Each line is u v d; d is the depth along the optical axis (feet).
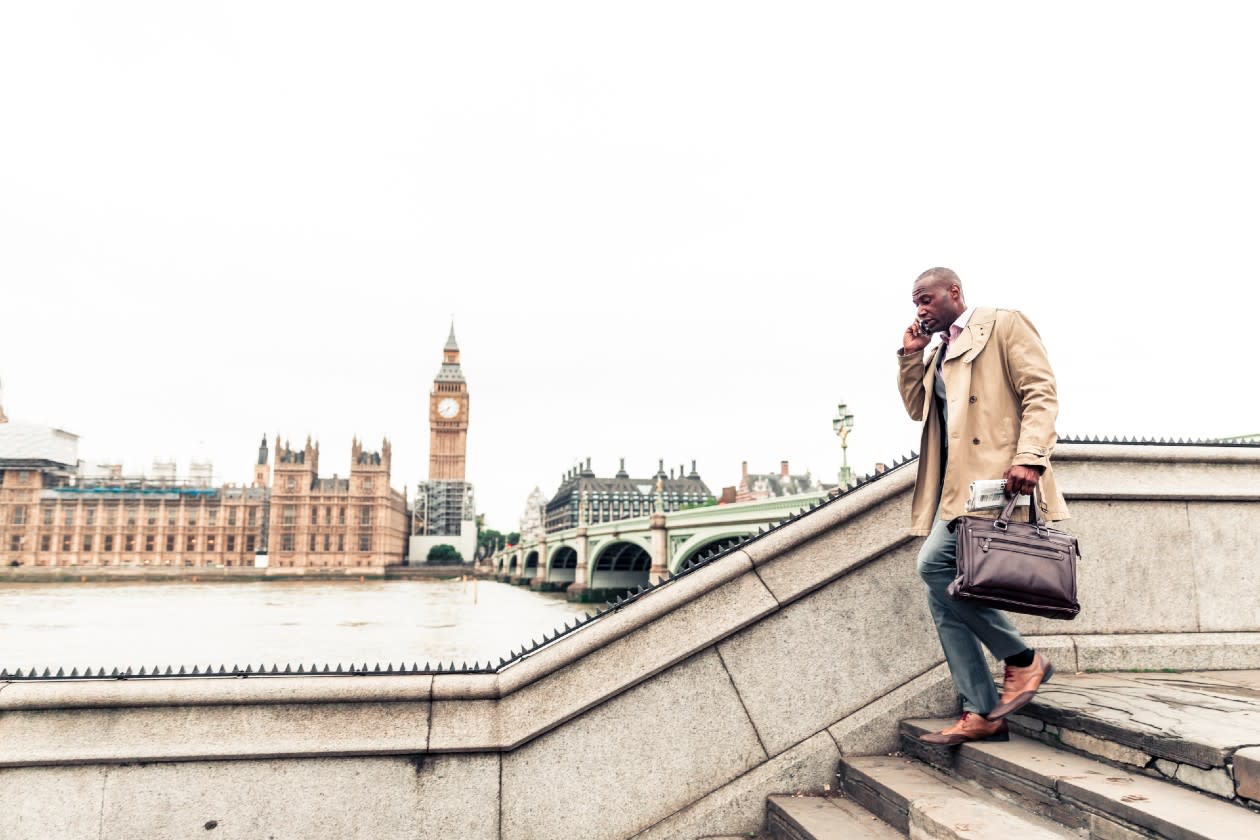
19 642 121.19
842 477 74.69
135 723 9.25
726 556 10.94
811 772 10.30
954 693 10.84
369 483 484.74
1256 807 6.30
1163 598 12.13
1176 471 12.44
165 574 446.60
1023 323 8.63
